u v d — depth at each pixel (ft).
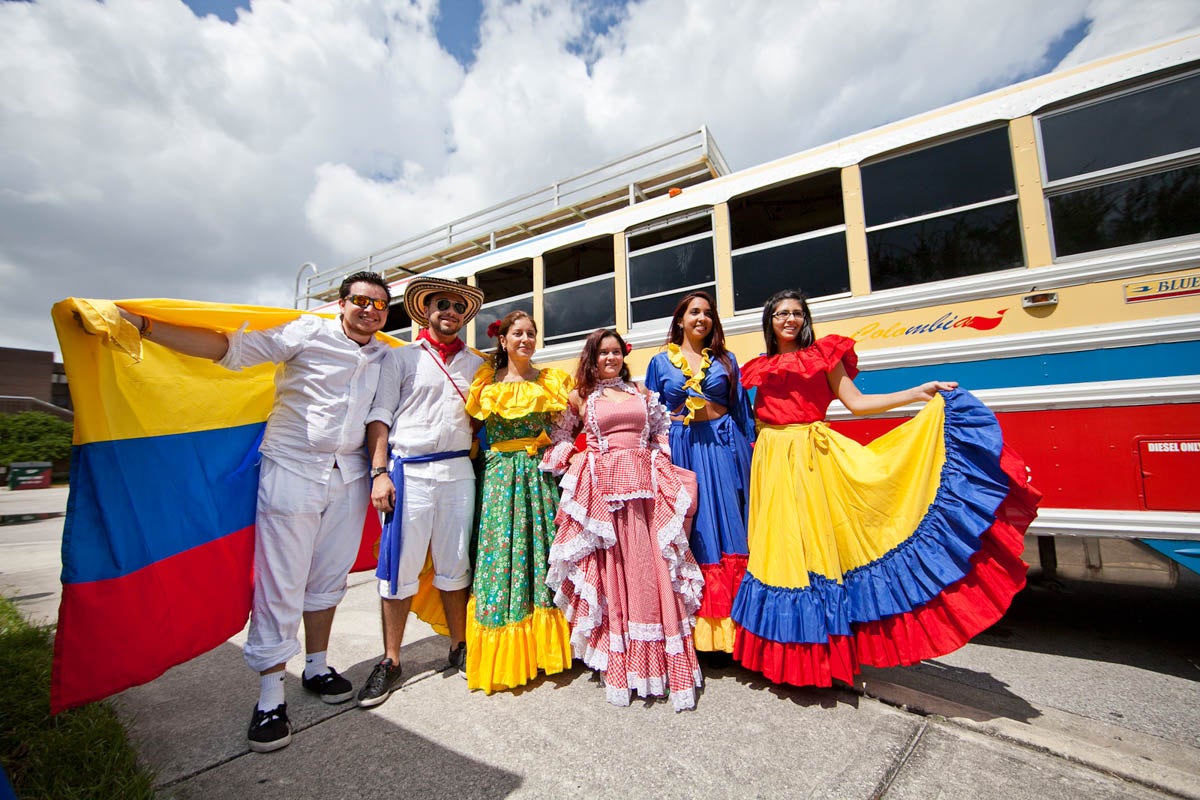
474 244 20.38
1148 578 14.42
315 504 6.78
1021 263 9.07
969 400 6.75
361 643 9.73
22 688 6.88
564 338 14.32
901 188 10.16
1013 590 6.30
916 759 5.61
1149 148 8.27
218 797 5.19
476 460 9.29
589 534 7.38
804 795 5.03
